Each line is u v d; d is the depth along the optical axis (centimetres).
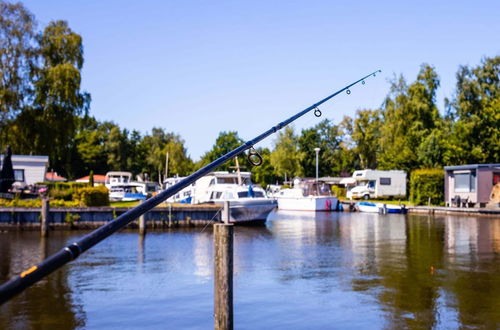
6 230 2584
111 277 1359
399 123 5956
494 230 2642
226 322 649
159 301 1102
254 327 923
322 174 9075
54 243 2123
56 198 3459
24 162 3906
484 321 948
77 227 2659
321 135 9150
